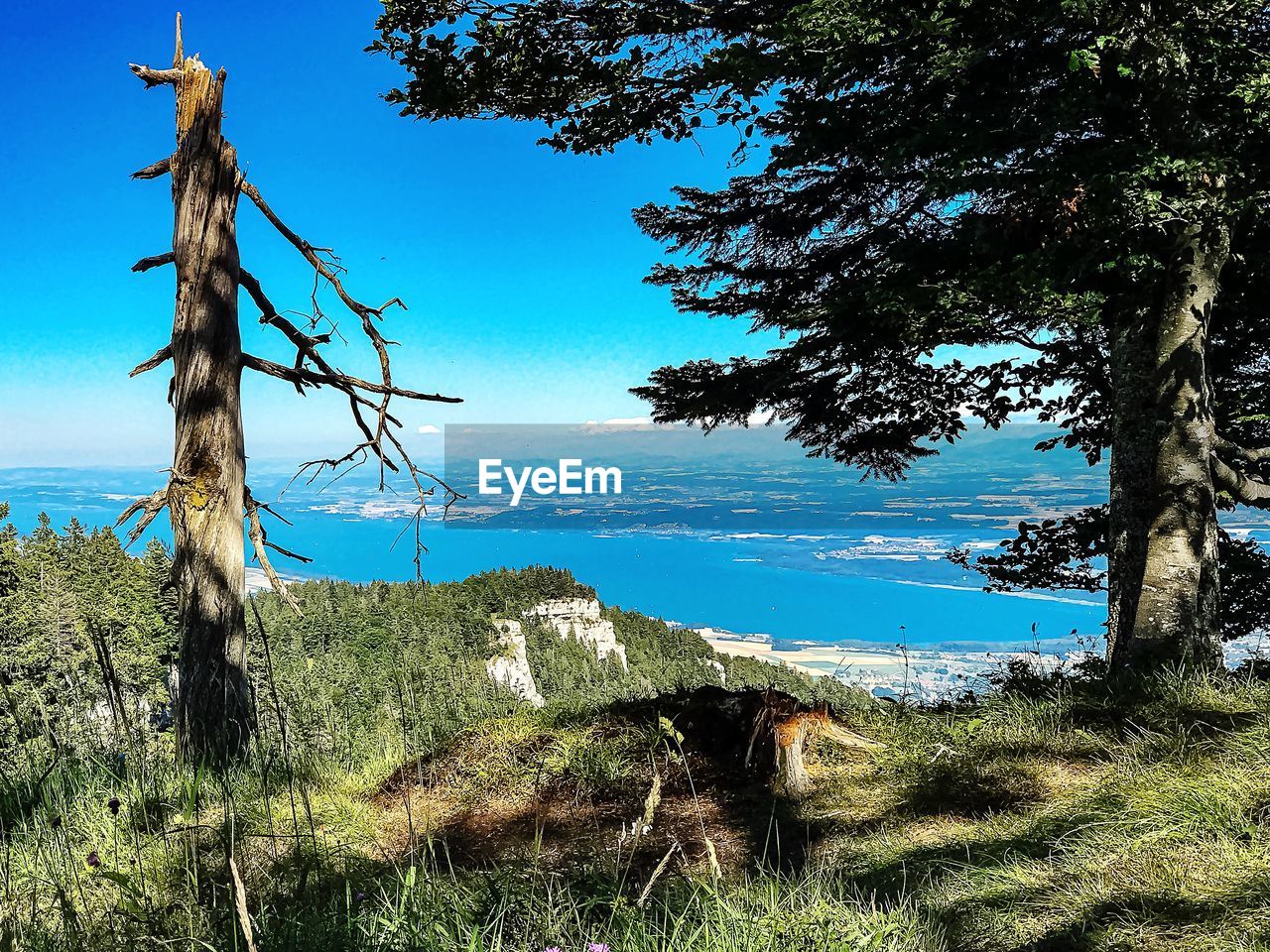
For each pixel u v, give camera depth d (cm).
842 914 298
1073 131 725
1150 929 284
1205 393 757
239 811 480
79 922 321
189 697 703
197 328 768
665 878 391
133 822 415
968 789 474
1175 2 603
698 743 554
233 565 750
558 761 547
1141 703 557
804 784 498
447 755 579
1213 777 398
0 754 464
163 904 338
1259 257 749
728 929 285
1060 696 593
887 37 705
